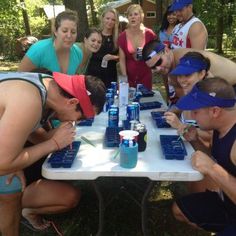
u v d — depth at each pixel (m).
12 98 1.95
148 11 24.25
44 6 25.66
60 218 3.25
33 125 1.98
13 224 2.55
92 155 2.36
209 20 14.11
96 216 3.28
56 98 2.10
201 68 2.71
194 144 2.61
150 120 3.13
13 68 14.40
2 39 17.44
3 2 17.17
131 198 3.38
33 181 2.79
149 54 3.10
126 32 4.90
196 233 3.06
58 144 2.23
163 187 3.82
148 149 2.45
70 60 3.53
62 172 2.13
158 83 8.60
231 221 2.32
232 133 2.11
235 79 2.92
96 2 30.34
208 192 2.58
